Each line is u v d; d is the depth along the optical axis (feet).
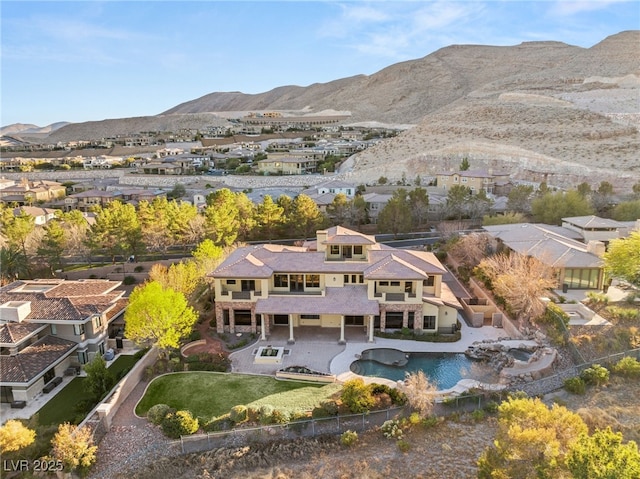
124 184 476.95
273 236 245.45
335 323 146.10
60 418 108.78
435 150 429.38
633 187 289.74
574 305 140.05
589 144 387.75
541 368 115.85
